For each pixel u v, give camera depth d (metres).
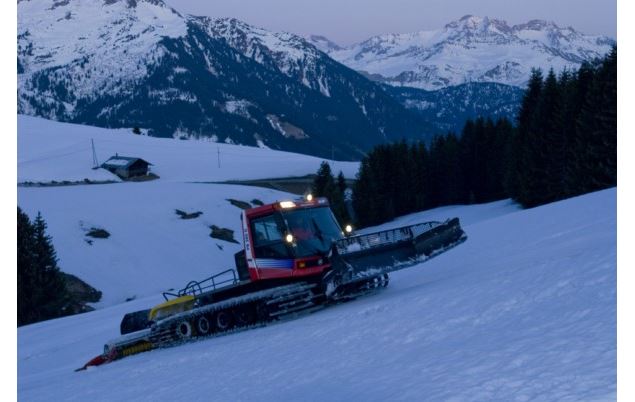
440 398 6.90
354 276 15.37
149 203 91.81
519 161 73.25
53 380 17.28
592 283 9.88
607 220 21.69
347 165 164.25
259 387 9.94
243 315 16.70
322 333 12.52
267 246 16.69
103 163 143.75
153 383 12.55
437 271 20.03
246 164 157.75
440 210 87.81
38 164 141.62
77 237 75.81
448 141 94.75
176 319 17.61
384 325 11.52
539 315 9.37
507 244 22.83
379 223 89.81
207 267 75.81
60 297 57.12
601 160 54.88
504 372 7.19
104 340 24.28
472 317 10.34
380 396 7.65
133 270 71.06
